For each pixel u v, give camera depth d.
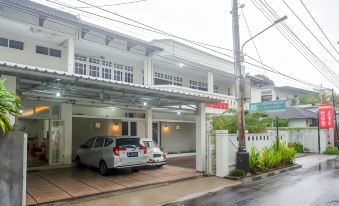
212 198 8.96
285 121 30.48
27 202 8.29
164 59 19.02
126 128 18.17
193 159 18.61
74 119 16.45
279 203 8.17
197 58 20.61
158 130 19.94
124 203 8.41
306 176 13.06
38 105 14.09
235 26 13.27
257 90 28.62
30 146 19.66
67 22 13.48
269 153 14.85
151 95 12.01
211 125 14.35
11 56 13.51
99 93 11.20
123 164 12.16
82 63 16.42
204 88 25.05
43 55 14.54
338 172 14.22
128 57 17.56
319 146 25.42
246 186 10.81
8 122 6.23
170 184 11.11
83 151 14.03
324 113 25.64
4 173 6.14
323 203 8.07
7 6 11.84
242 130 12.96
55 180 11.36
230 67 23.52
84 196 9.05
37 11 12.41
